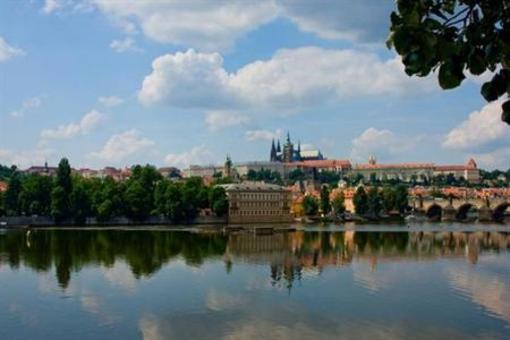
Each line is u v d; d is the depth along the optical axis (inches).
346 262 6368.1
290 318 3627.0
